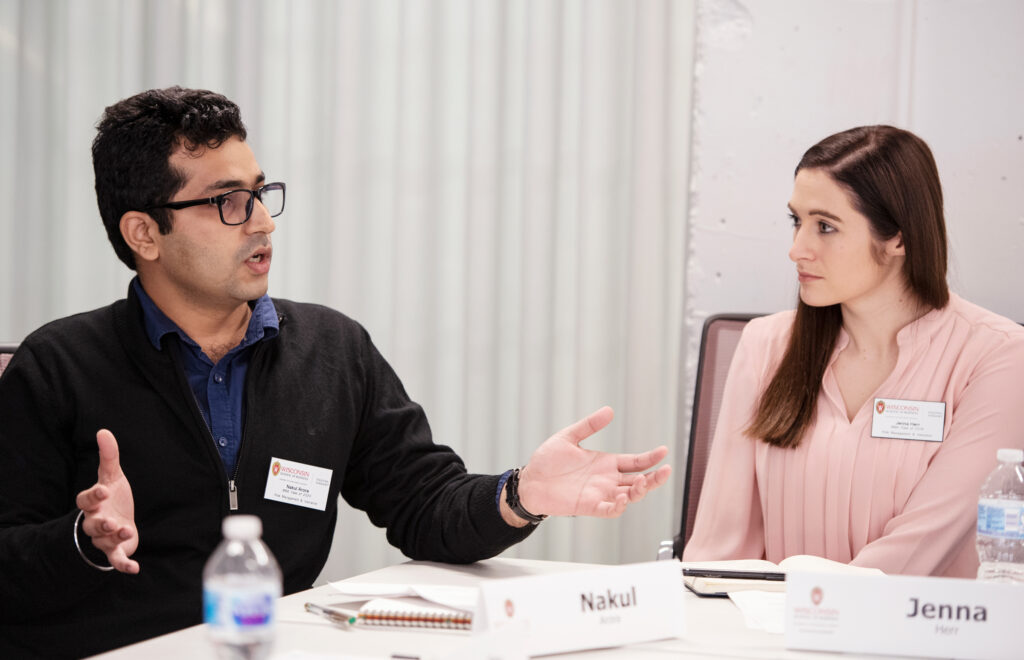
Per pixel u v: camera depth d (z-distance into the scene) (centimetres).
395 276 401
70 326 221
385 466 230
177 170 213
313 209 412
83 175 424
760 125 356
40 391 210
